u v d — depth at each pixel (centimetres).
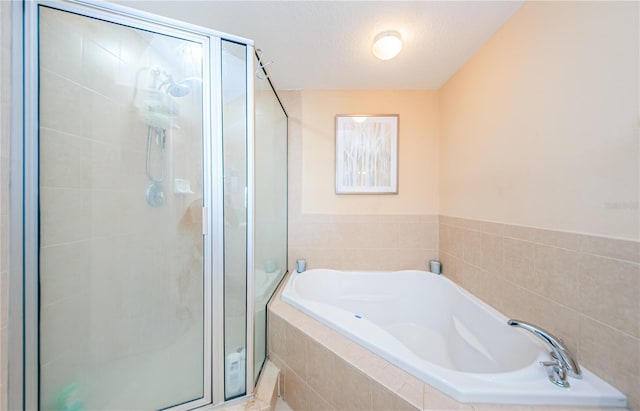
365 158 206
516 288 119
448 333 163
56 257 92
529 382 82
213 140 108
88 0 90
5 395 80
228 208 111
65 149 94
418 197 205
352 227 209
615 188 77
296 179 210
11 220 81
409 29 131
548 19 100
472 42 141
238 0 113
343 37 139
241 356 110
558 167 97
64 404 93
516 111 118
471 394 78
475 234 152
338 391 100
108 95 104
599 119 82
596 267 83
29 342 86
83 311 100
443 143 195
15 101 82
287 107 208
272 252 165
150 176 115
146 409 105
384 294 195
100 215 104
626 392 75
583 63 86
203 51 107
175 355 109
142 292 112
